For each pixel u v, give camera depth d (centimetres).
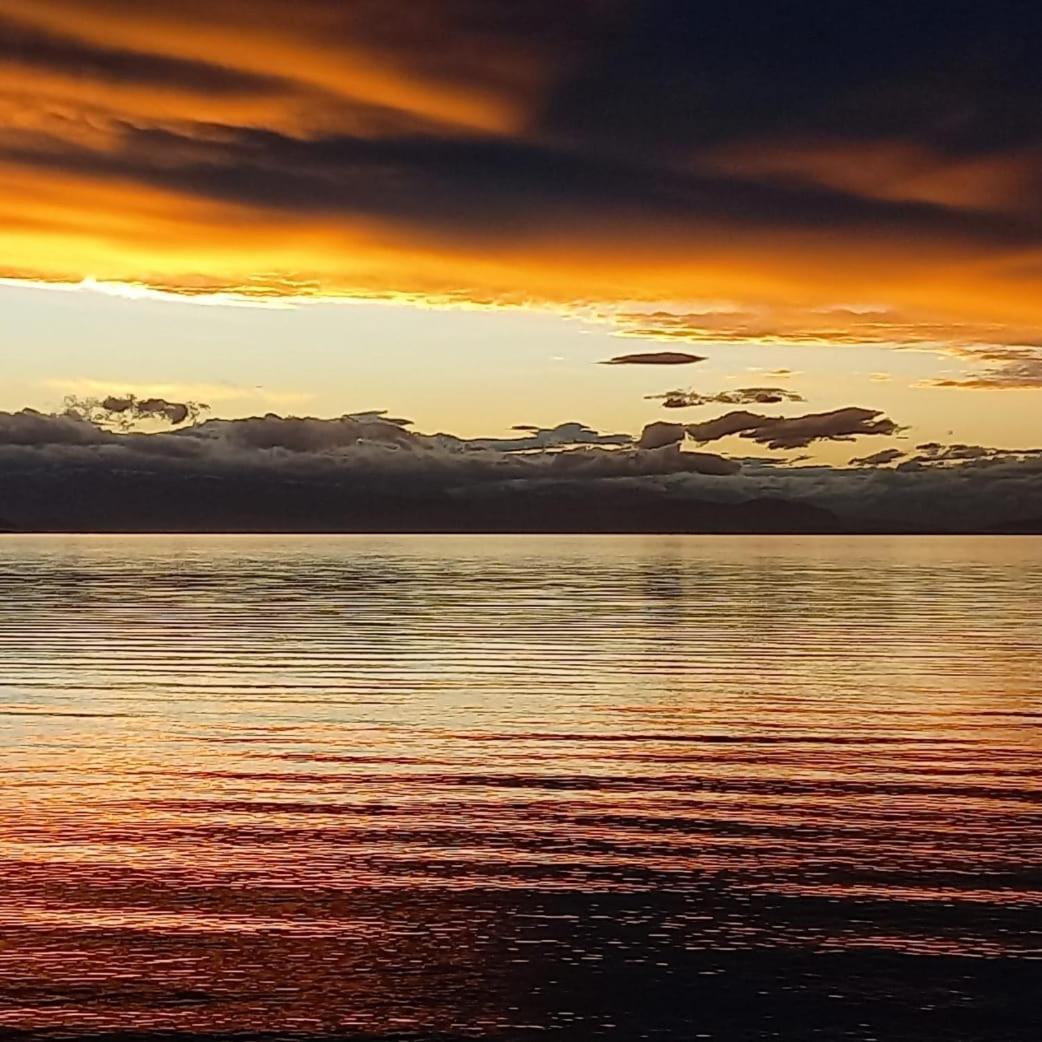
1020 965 1097
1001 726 2239
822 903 1248
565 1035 977
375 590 7388
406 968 1095
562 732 2186
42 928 1180
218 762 1917
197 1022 992
